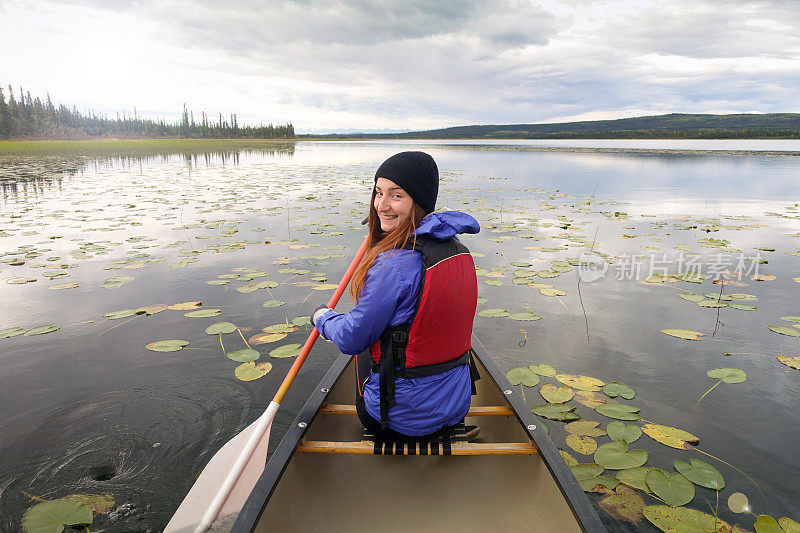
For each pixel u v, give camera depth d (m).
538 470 1.61
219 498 1.71
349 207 9.20
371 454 1.81
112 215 8.18
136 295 4.17
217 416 2.47
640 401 2.60
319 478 1.76
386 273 1.42
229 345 3.21
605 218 8.27
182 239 6.34
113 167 22.00
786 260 5.47
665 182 14.52
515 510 1.65
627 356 3.13
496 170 19.09
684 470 2.03
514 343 3.33
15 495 1.93
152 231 6.85
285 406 2.54
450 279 1.45
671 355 3.14
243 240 6.27
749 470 2.06
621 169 19.38
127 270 4.89
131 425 2.39
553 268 5.11
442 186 13.27
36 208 8.94
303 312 3.79
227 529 1.67
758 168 19.53
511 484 1.74
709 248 6.05
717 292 4.37
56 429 2.35
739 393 2.68
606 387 2.71
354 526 1.63
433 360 1.53
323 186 13.28
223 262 5.21
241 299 4.08
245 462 1.79
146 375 2.84
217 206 9.27
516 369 2.90
